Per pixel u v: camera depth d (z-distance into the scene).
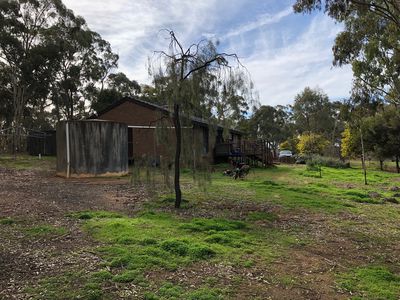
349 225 8.88
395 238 7.86
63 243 6.27
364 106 20.28
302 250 6.66
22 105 37.25
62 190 12.38
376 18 16.67
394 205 12.21
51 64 35.75
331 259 6.27
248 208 10.22
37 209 9.06
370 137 30.47
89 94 42.41
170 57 9.34
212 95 9.34
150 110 24.64
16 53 34.09
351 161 45.81
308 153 40.91
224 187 14.48
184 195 11.90
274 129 61.66
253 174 21.62
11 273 4.93
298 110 67.12
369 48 17.77
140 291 4.48
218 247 6.27
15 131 32.00
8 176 15.89
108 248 5.94
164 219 8.23
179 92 9.16
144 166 10.21
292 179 19.64
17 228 7.22
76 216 8.28
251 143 26.84
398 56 18.12
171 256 5.72
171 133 9.90
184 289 4.60
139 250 5.84
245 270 5.41
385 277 5.44
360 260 6.31
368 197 13.62
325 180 19.73
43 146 30.19
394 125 29.58
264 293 4.69
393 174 25.50
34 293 4.34
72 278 4.77
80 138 16.31
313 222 9.00
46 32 36.09
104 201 10.51
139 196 11.37
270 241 7.09
